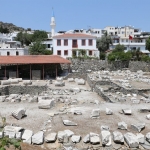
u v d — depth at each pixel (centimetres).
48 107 2411
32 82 4744
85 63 6406
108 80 4269
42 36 13375
